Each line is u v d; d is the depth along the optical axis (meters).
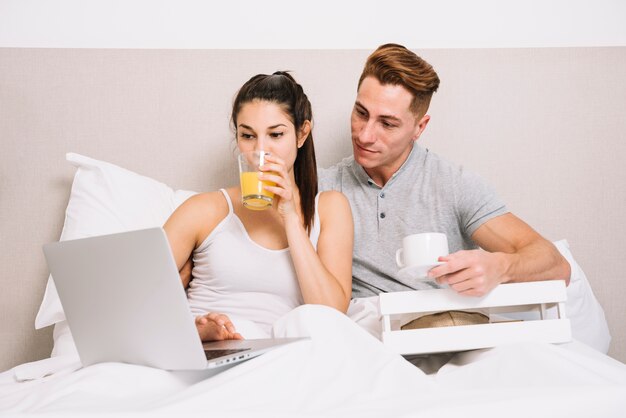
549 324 1.04
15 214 1.84
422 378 0.81
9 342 1.79
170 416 0.63
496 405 0.68
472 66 1.99
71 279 0.93
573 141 1.97
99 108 1.91
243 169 1.28
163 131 1.91
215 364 0.84
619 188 1.96
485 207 1.53
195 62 1.94
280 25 2.02
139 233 0.83
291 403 0.74
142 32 1.98
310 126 1.46
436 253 1.05
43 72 1.91
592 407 0.69
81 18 1.97
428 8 2.05
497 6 2.06
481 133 1.97
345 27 2.03
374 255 1.59
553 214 1.94
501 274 1.11
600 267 1.92
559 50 2.01
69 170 1.88
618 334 1.89
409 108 1.53
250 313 1.35
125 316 0.89
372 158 1.58
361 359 0.88
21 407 0.75
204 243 1.40
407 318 1.14
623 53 2.01
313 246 1.39
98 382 0.80
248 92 1.40
